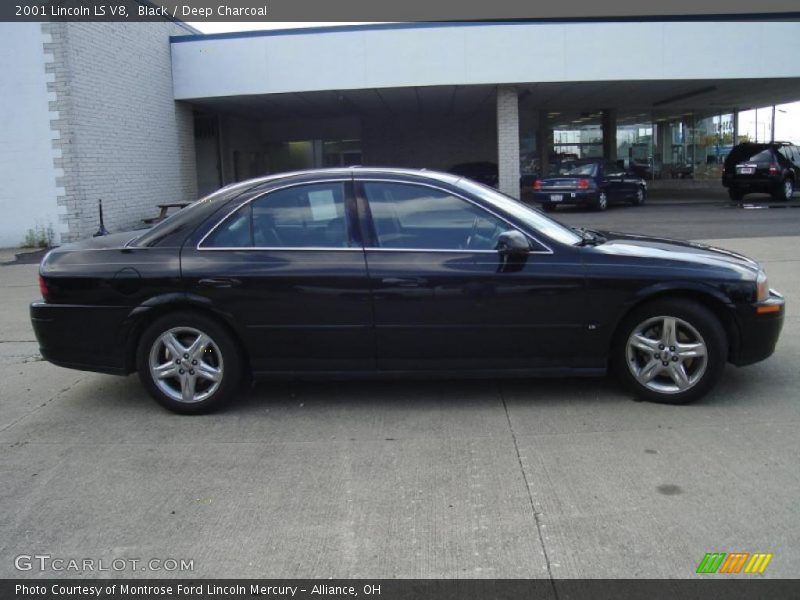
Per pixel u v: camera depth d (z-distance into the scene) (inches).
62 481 166.4
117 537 141.4
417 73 773.3
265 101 873.5
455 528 141.1
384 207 204.4
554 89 871.7
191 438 190.7
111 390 234.2
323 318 200.5
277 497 155.9
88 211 618.2
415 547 134.8
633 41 772.6
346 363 203.5
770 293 212.2
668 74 779.4
